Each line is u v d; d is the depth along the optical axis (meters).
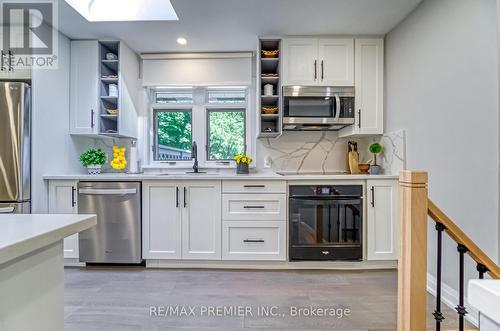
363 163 3.33
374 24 2.73
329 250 2.71
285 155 3.40
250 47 3.23
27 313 0.74
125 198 2.73
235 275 2.59
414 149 2.46
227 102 3.51
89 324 1.80
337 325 1.80
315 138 3.40
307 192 2.71
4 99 2.46
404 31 2.62
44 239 0.71
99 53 3.06
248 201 2.73
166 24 2.72
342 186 2.71
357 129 2.97
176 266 2.78
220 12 2.49
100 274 2.60
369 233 2.71
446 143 2.06
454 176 1.97
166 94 3.54
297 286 2.36
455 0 1.96
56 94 2.85
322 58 2.96
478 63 1.77
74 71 3.06
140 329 1.75
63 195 2.75
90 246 2.75
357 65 2.97
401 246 1.30
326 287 2.34
